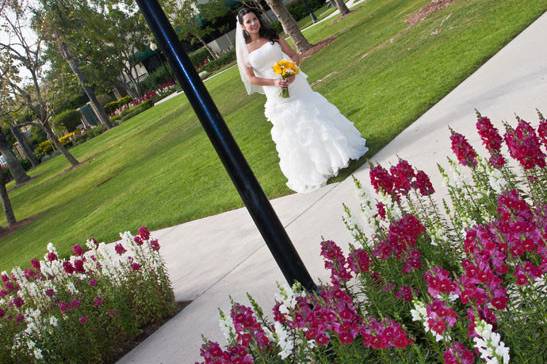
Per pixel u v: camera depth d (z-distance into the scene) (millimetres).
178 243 10211
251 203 4590
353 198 7141
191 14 56344
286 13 24547
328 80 17016
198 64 61750
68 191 28172
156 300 6961
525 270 2752
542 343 2742
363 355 3281
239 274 7164
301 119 8391
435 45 13438
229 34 63000
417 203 5219
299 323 3359
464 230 3629
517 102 7191
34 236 21000
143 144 29719
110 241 13609
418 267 3695
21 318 6883
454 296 2730
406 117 9281
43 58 33375
